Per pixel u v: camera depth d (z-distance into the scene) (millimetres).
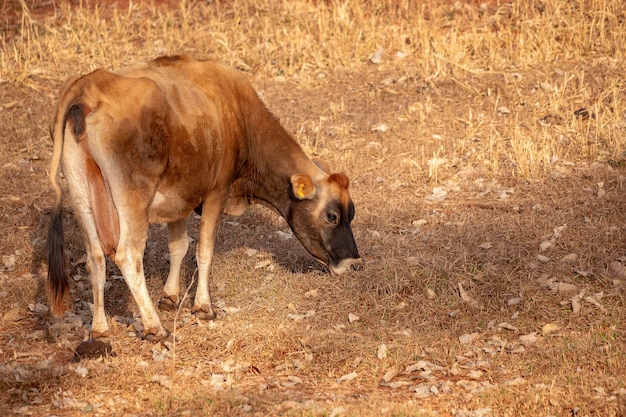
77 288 20703
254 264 21812
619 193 24156
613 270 20016
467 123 30281
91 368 16156
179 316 19250
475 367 16609
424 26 37531
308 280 20594
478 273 20203
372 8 40250
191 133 17281
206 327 18406
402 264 20703
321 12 39188
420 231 22984
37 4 41781
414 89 33531
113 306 19875
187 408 14633
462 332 18219
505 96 32000
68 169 16312
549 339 17641
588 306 18750
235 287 20594
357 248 21219
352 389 15852
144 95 16453
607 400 14578
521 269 20344
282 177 19641
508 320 18578
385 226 23500
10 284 20422
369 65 36000
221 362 16922
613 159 26484
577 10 37062
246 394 15281
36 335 18203
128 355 17062
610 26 35688
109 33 38719
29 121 31031
